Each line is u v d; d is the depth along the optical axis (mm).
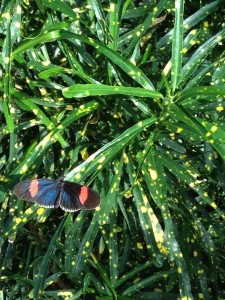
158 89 365
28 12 406
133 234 403
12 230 365
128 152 378
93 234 377
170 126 359
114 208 387
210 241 394
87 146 397
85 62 398
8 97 343
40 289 368
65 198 316
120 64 346
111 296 397
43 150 358
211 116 394
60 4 369
